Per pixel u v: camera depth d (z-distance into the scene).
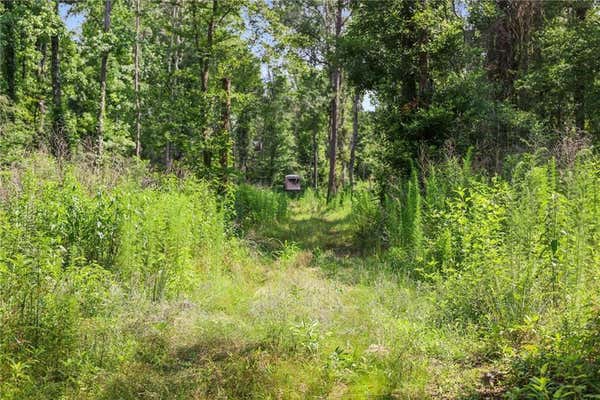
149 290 7.25
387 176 18.11
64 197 8.19
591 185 6.95
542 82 19.59
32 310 5.07
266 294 7.60
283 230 16.67
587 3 21.03
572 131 13.94
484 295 6.10
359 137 49.75
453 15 19.75
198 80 20.12
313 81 33.69
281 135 50.25
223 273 9.27
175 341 5.50
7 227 6.37
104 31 21.42
